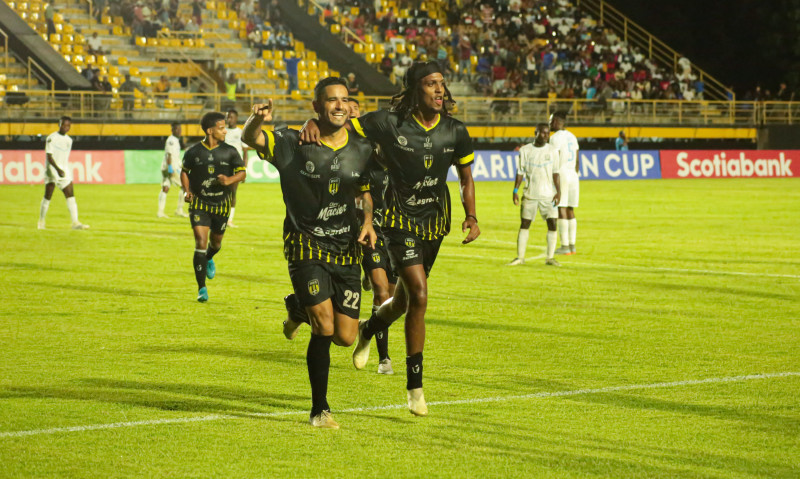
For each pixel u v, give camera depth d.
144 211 38.25
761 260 24.66
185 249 26.12
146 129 59.25
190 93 61.53
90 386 11.24
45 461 8.43
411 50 73.69
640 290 19.52
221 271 22.08
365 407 10.41
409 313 10.19
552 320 16.05
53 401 10.52
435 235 10.65
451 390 11.16
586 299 18.34
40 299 17.88
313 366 9.62
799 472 8.23
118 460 8.48
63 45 62.50
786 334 14.79
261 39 70.19
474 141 71.12
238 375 11.91
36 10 64.88
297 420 9.85
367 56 71.75
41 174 53.56
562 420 9.87
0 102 56.50
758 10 89.56
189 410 10.20
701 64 93.75
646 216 38.44
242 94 62.72
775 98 91.12
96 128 57.84
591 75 76.50
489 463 8.45
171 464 8.38
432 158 10.47
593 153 67.12
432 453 8.73
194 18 68.31
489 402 10.59
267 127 61.69
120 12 67.38
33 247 26.23
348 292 9.91
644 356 13.12
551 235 23.50
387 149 10.50
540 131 23.17
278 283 20.31
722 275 21.81
